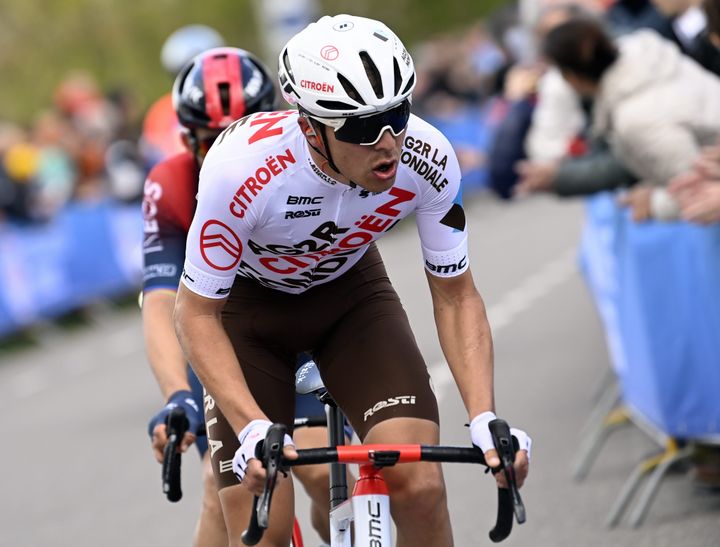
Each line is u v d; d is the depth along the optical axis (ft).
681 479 57.82
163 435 35.78
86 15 241.76
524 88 78.48
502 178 79.61
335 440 36.11
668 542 49.73
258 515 29.32
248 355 37.06
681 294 53.57
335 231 34.96
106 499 67.77
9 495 71.72
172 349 39.17
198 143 41.29
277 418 36.78
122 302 149.69
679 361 53.72
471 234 156.87
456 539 53.06
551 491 58.13
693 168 50.47
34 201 131.34
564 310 100.27
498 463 30.66
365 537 30.99
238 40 244.42
